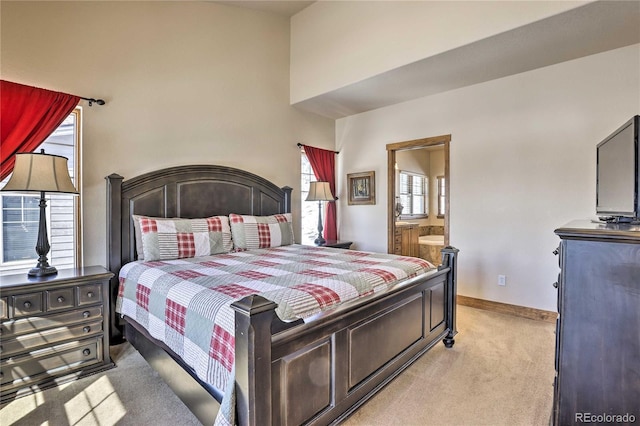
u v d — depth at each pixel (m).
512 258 3.67
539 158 3.48
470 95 3.95
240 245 3.45
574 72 3.26
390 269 2.39
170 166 3.40
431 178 7.47
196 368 1.63
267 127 4.33
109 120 3.01
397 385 2.21
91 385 2.20
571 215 3.30
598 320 1.37
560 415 1.45
